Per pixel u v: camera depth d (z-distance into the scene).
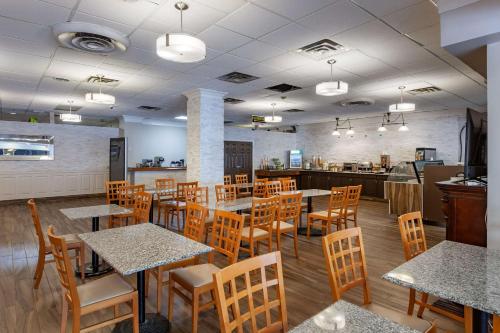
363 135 11.16
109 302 2.11
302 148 13.40
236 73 5.36
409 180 6.89
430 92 6.78
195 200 5.10
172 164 11.26
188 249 2.19
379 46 4.05
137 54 4.39
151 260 1.96
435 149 9.26
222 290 1.31
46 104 8.43
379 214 7.46
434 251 2.07
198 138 6.71
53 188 9.84
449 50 2.73
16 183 9.22
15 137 9.21
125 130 10.99
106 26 3.42
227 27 3.49
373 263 4.04
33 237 5.24
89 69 5.13
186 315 2.75
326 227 5.25
